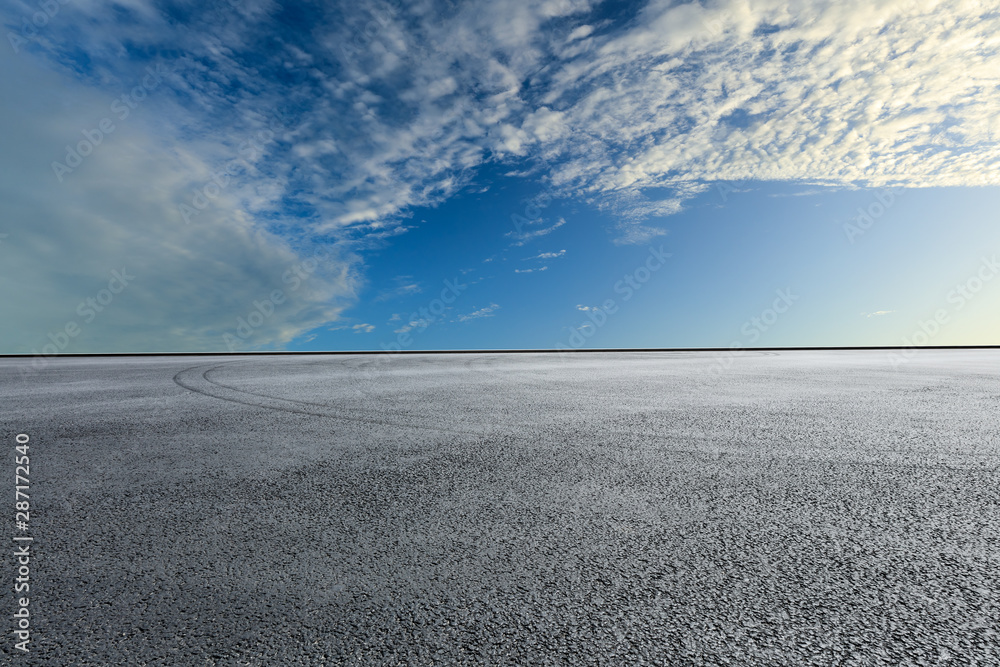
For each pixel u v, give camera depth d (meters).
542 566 1.83
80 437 4.07
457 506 2.46
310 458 3.40
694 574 1.76
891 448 3.62
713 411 5.25
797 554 1.92
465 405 5.71
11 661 1.30
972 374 9.39
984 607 1.54
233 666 1.28
